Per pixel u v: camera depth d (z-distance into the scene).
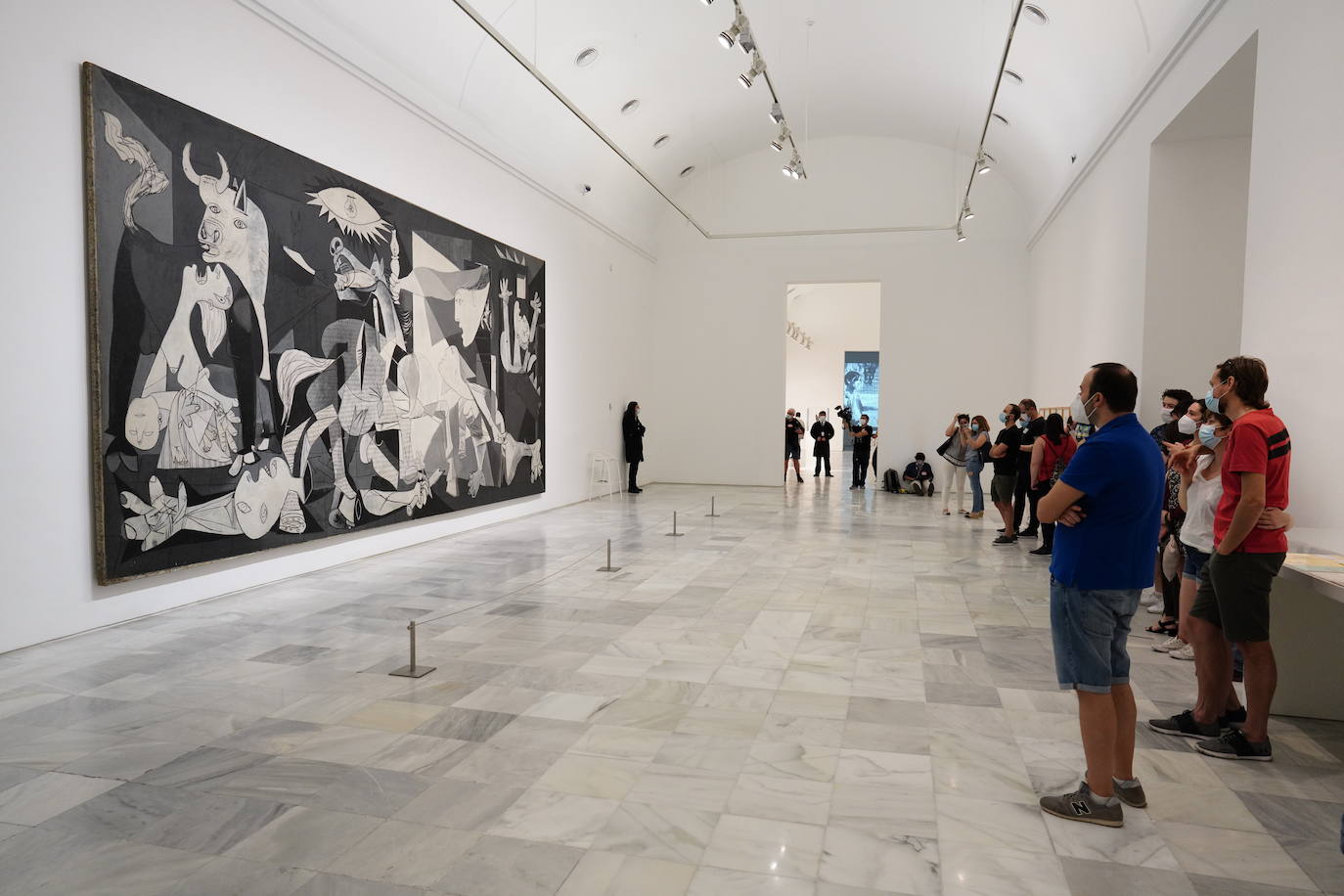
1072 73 10.54
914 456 17.67
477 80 10.12
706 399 18.64
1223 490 3.69
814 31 12.71
